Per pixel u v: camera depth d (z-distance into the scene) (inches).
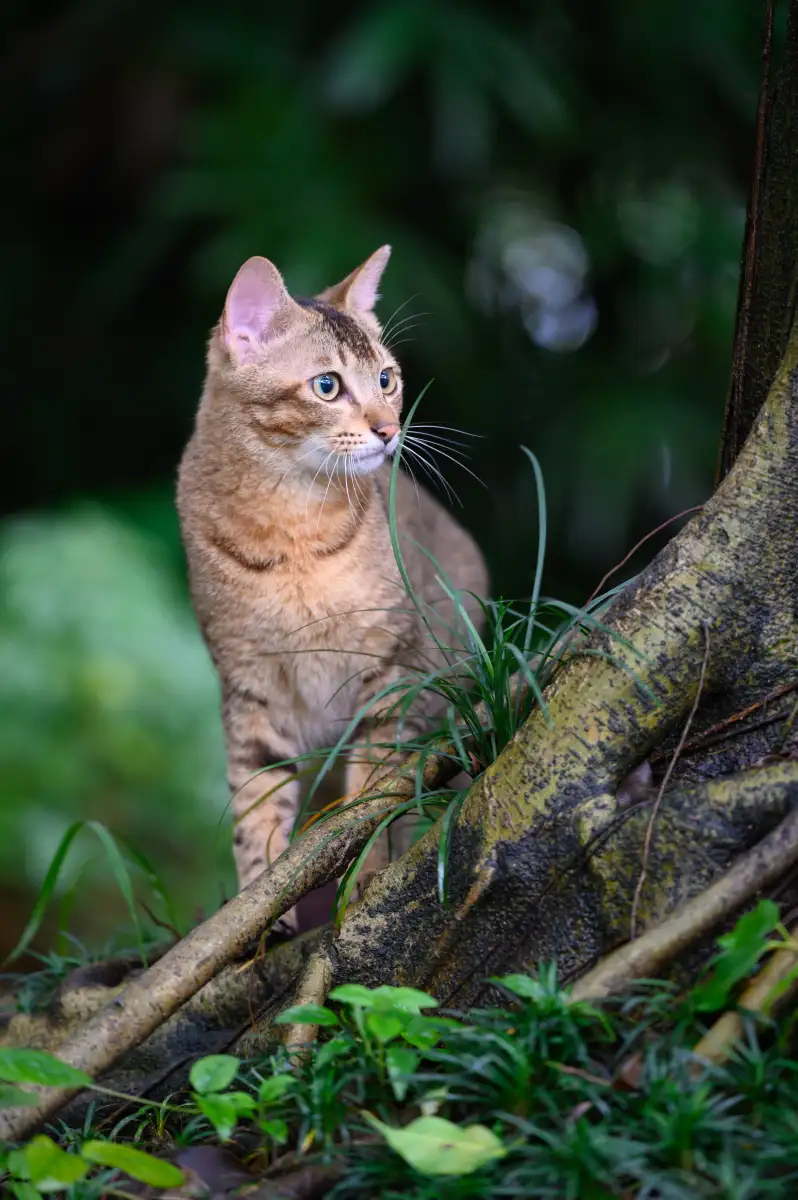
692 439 328.8
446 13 315.9
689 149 346.6
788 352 112.5
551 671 122.2
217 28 347.9
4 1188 109.5
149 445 426.9
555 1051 99.8
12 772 322.3
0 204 413.1
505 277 362.0
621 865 105.8
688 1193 85.8
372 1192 95.6
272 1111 105.6
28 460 431.5
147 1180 96.7
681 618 111.1
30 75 394.0
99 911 299.4
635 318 359.3
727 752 113.4
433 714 182.2
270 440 167.8
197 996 129.6
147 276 390.9
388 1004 100.6
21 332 414.3
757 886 98.5
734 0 322.7
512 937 111.6
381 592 169.5
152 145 388.2
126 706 345.4
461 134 315.3
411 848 118.6
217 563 169.6
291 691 172.4
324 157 331.9
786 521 110.4
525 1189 88.5
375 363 176.1
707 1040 97.0
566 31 340.5
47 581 358.0
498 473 351.3
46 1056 102.2
